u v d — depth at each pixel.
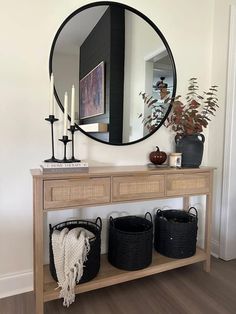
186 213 2.06
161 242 1.90
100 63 1.82
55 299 1.53
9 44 1.53
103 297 1.60
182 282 1.79
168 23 2.04
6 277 1.61
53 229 1.62
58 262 1.46
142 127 1.99
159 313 1.46
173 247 1.83
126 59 1.91
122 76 1.90
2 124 1.55
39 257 1.37
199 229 2.35
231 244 2.14
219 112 2.19
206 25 2.21
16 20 1.54
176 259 1.83
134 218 1.96
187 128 1.94
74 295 1.46
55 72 1.67
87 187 1.46
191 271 1.94
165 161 1.96
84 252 1.46
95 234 1.60
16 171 1.60
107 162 1.89
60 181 1.39
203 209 2.34
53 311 1.46
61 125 1.71
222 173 2.16
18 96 1.58
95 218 1.91
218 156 2.20
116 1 1.83
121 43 1.88
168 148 2.12
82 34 1.74
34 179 1.33
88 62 1.77
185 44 2.12
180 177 1.76
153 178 1.66
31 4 1.57
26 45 1.58
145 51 1.97
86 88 1.78
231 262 2.10
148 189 1.64
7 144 1.57
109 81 1.86
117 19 1.85
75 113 1.75
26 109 1.60
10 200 1.60
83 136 1.80
